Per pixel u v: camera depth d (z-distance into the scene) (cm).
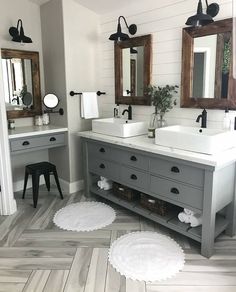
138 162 255
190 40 252
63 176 354
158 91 274
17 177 355
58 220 274
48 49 337
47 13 327
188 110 269
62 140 331
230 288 181
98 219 275
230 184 226
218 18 234
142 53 296
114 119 333
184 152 217
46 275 195
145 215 262
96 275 195
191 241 235
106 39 337
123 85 324
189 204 220
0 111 271
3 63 317
